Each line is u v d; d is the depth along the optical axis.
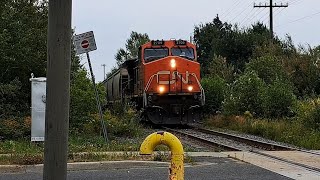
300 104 20.53
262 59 33.00
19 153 10.99
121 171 9.47
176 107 24.16
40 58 15.76
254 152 12.88
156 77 24.02
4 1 15.79
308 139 15.78
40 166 9.51
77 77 16.42
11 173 9.18
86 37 12.67
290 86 25.69
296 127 18.61
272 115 23.72
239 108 25.09
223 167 10.00
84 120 16.12
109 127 17.28
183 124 25.50
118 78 30.88
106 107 24.19
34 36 15.70
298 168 9.91
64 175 3.29
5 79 15.57
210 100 29.25
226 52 47.69
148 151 4.36
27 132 14.15
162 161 10.43
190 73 24.39
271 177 8.78
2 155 10.60
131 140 15.73
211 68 41.22
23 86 15.77
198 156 11.82
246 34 48.19
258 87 25.19
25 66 15.50
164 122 24.27
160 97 23.95
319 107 18.94
